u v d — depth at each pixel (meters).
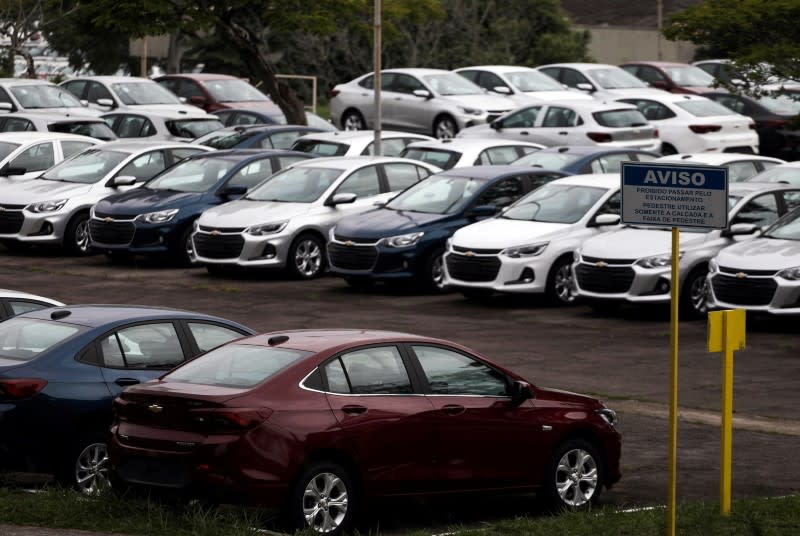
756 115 108.94
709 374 47.59
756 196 61.09
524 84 110.06
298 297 63.81
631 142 95.31
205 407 27.09
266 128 89.25
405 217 66.00
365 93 109.62
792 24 85.75
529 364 49.09
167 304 61.25
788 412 42.25
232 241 68.31
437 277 65.19
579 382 46.22
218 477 26.84
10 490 31.03
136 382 31.73
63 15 124.56
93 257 76.56
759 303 54.72
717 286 55.84
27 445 30.72
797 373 47.81
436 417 29.20
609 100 100.69
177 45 173.25
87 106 105.94
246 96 115.88
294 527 27.23
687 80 121.25
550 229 61.88
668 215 27.14
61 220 76.00
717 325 28.81
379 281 67.69
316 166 71.88
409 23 167.00
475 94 107.19
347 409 28.06
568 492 31.42
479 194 66.62
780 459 36.53
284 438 27.11
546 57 177.00
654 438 38.91
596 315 59.66
